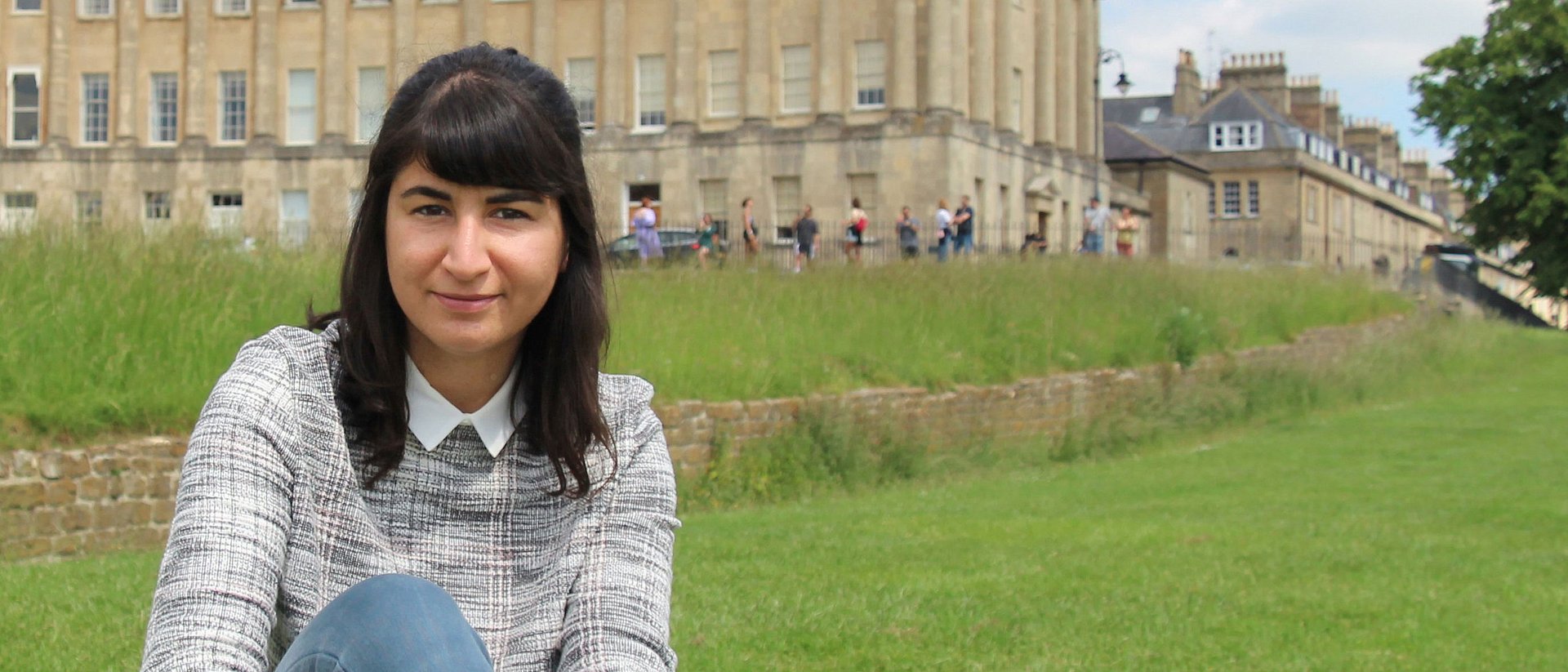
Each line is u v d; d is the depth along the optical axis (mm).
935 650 7500
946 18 53750
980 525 12562
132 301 13219
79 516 10789
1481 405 26281
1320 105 116562
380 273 2748
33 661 6461
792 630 7816
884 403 18375
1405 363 31031
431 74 2709
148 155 59906
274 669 2611
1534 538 12062
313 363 2699
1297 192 97938
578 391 2834
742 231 55188
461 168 2613
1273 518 13234
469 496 2781
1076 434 21719
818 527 12391
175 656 2285
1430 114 61812
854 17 55031
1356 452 19562
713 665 6992
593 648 2664
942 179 53188
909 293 23844
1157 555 10836
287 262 16453
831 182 54438
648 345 17328
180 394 11922
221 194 59562
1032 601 8906
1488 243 62594
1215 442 22688
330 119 58688
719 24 56312
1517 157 59688
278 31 59656
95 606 7781
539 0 57406
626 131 57094
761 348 18828
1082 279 27438
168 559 2416
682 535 11711
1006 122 58812
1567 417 23969
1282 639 8086
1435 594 9445
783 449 16609
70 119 60781
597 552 2812
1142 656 7527
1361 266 39469
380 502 2746
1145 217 74625
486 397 2812
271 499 2531
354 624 2170
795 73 55656
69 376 11602
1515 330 41656
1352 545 11500
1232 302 29375
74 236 14484
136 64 60375
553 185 2682
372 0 58906
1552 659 7730
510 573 2805
